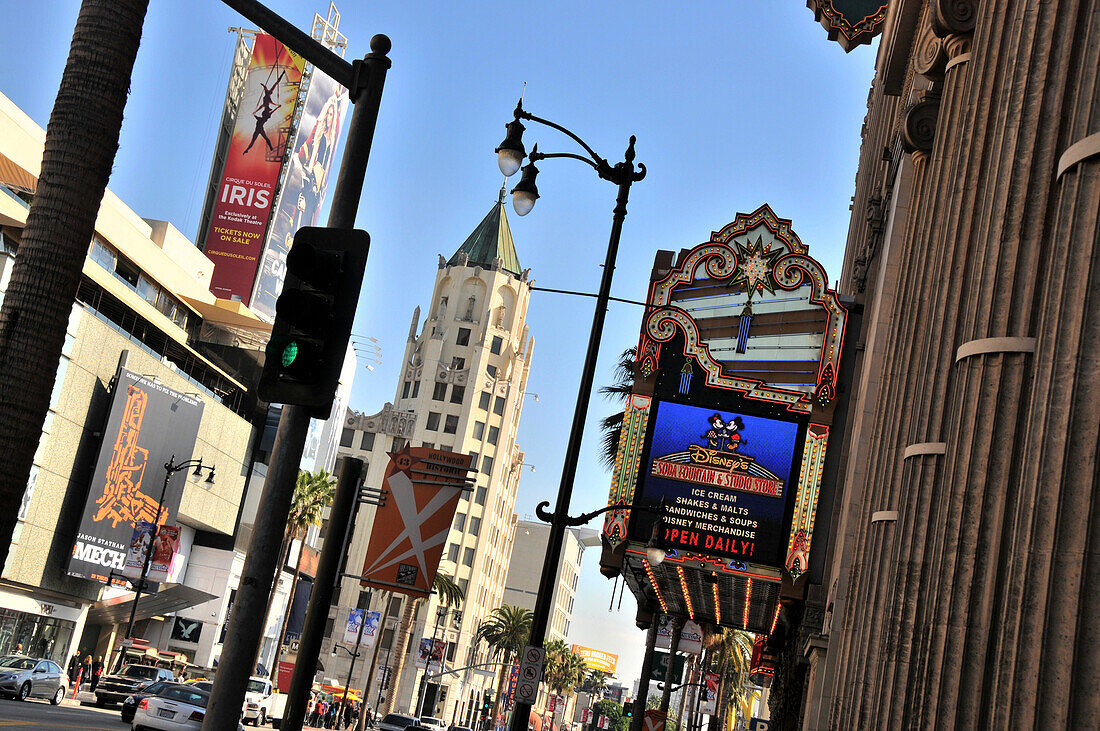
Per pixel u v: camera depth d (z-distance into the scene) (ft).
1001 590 32.45
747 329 96.78
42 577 179.22
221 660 26.61
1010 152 34.01
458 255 450.30
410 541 53.42
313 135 303.27
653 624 125.08
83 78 29.63
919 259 55.62
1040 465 25.61
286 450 27.25
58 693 132.67
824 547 91.61
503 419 438.40
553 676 457.27
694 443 95.20
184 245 253.44
